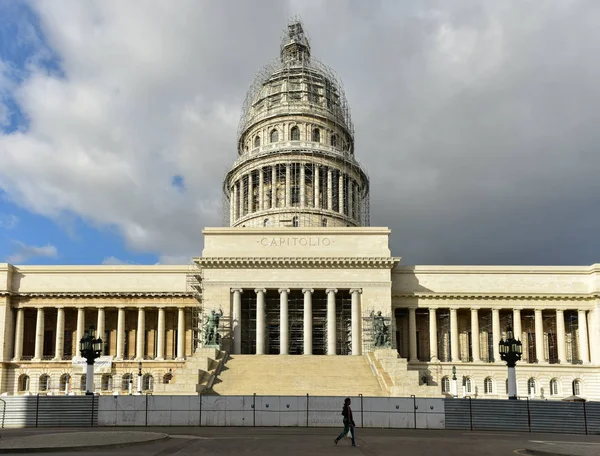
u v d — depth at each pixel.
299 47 161.75
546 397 108.19
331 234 111.94
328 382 82.50
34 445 36.41
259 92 156.00
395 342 109.12
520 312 114.69
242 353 109.62
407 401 57.03
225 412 56.59
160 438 41.59
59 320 114.88
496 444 42.91
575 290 114.31
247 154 145.88
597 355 111.00
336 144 149.75
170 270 117.25
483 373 110.44
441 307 113.56
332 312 106.94
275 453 36.28
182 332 115.12
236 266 108.06
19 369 112.44
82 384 112.81
